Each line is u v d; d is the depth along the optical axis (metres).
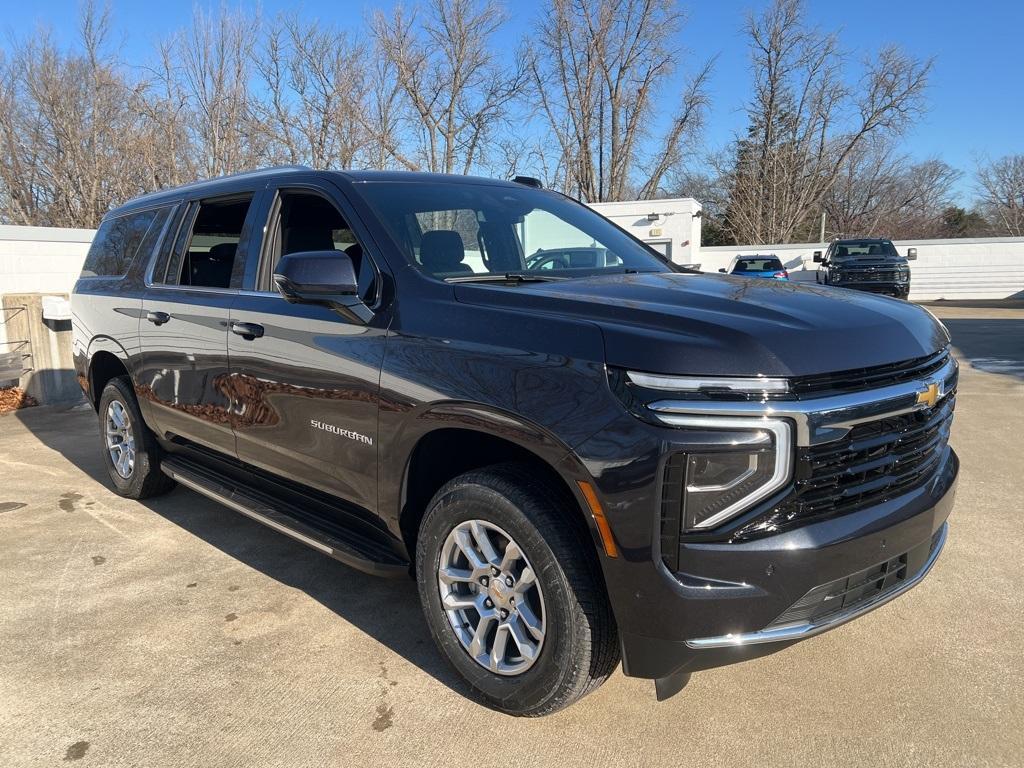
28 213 29.45
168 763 2.43
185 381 3.95
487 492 2.51
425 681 2.87
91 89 28.70
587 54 38.12
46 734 2.57
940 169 52.94
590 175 39.94
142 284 4.39
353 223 3.15
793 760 2.39
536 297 2.56
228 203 4.03
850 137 42.81
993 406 7.50
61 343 8.31
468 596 2.72
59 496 5.13
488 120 35.16
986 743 2.46
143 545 4.24
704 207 49.34
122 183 28.06
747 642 2.18
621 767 2.38
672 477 2.12
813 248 27.81
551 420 2.28
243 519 4.65
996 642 3.07
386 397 2.76
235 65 27.55
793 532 2.17
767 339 2.18
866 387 2.28
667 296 2.58
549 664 2.42
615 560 2.20
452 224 3.30
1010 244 26.78
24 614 3.43
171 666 2.99
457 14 33.50
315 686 2.84
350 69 30.50
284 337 3.22
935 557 2.73
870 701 2.69
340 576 3.82
